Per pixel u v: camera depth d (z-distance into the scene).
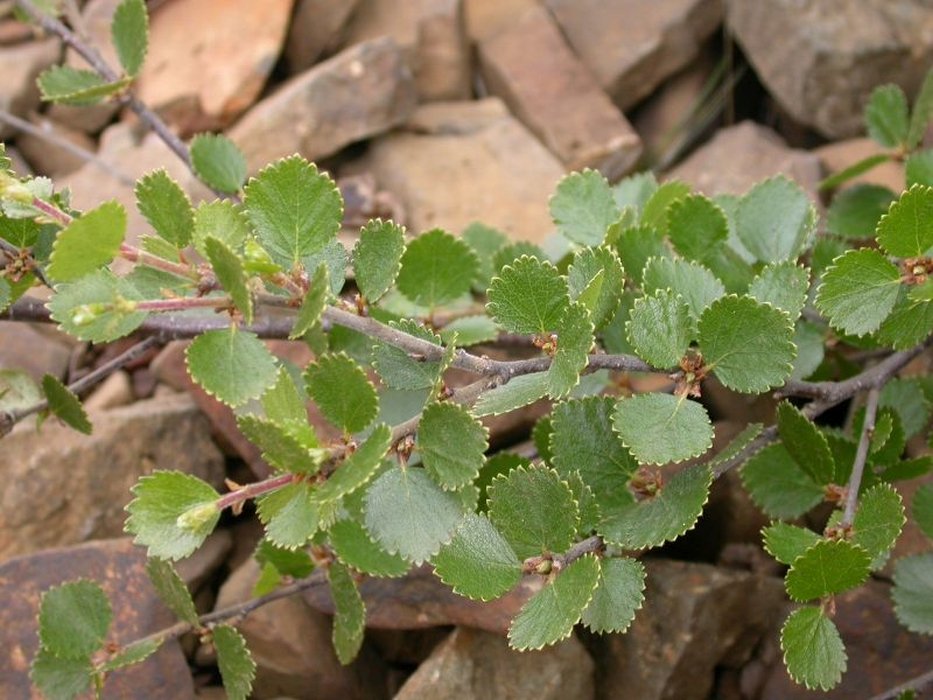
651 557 0.32
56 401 0.28
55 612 0.27
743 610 0.31
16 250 0.25
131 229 0.41
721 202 0.33
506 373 0.22
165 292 0.20
